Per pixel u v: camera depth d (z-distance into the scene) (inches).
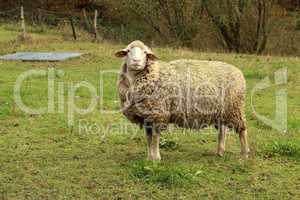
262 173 301.6
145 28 1193.4
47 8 1448.1
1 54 772.6
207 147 355.3
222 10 1091.9
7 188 277.0
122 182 283.0
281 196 270.8
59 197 266.1
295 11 1144.8
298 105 495.8
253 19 1106.1
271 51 1123.9
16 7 1424.7
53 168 306.3
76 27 1232.8
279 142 350.0
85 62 696.4
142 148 351.9
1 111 434.9
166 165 305.1
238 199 265.7
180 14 1142.3
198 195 268.7
